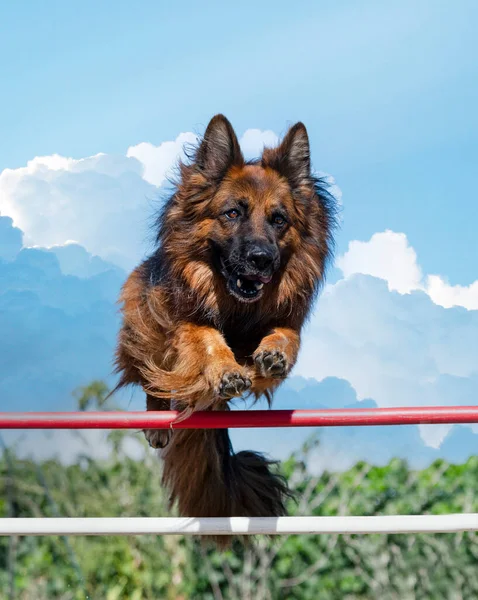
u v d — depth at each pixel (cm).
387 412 416
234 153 527
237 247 498
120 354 593
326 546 784
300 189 541
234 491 536
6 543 779
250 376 475
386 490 808
